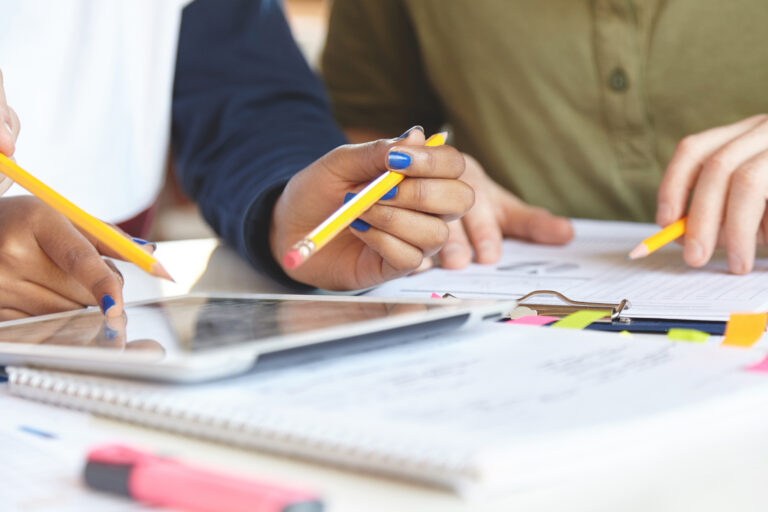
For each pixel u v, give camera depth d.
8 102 0.96
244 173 0.84
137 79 1.03
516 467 0.27
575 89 1.21
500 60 1.26
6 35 0.96
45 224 0.60
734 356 0.40
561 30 1.20
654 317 0.54
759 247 0.81
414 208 0.59
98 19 1.00
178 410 0.34
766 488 0.29
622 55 1.16
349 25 1.45
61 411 0.39
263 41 1.07
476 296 0.64
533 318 0.54
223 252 0.86
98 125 1.01
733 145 0.73
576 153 1.24
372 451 0.29
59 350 0.40
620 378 0.36
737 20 1.11
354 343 0.40
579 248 0.85
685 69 1.14
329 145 0.90
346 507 0.27
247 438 0.32
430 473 0.27
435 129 1.52
